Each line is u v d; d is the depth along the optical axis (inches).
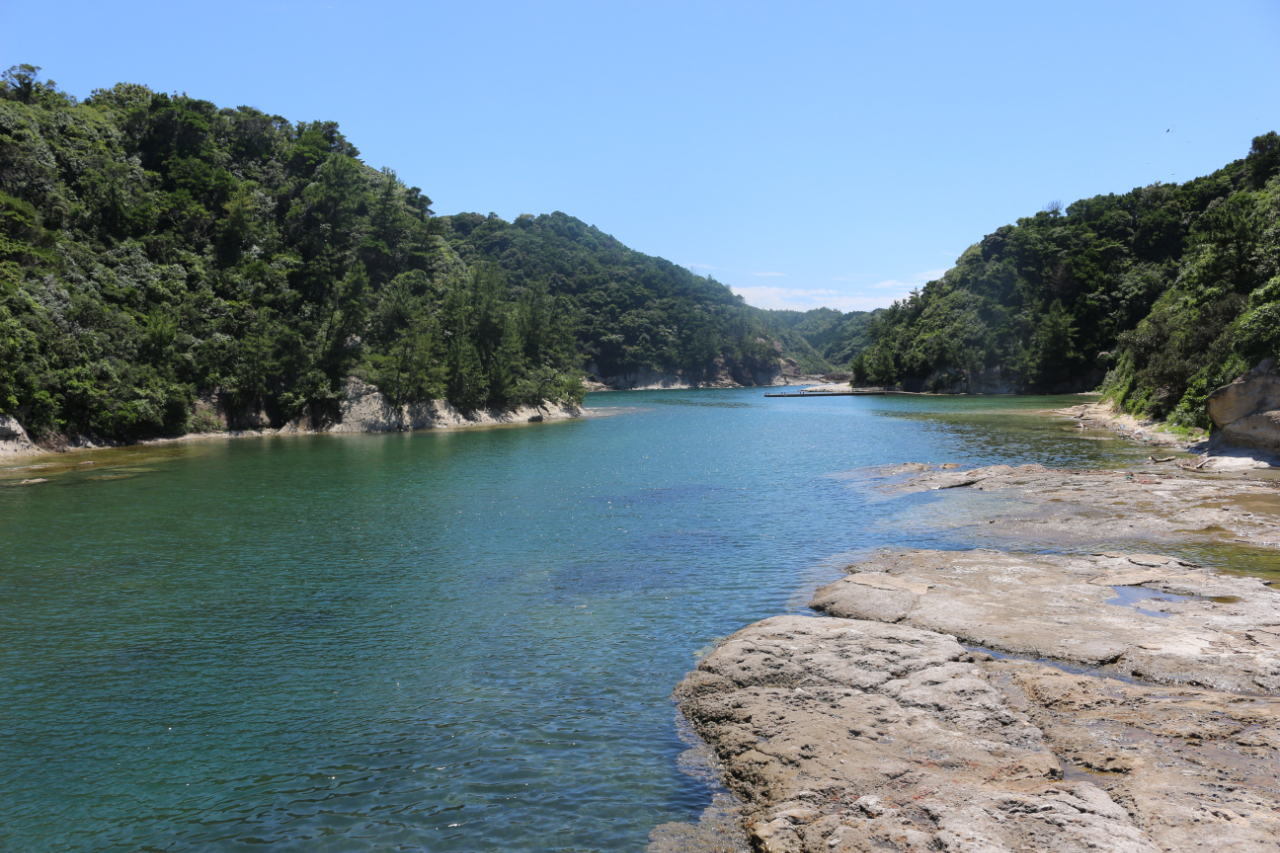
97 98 4813.0
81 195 3715.6
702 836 410.0
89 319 2906.0
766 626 681.0
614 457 2340.1
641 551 1096.8
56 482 1831.9
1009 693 538.9
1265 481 1406.3
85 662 695.7
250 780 488.4
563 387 4827.8
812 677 574.9
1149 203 6697.8
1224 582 797.2
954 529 1171.3
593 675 647.1
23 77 4256.9
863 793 406.6
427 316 4411.9
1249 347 1688.0
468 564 1037.2
